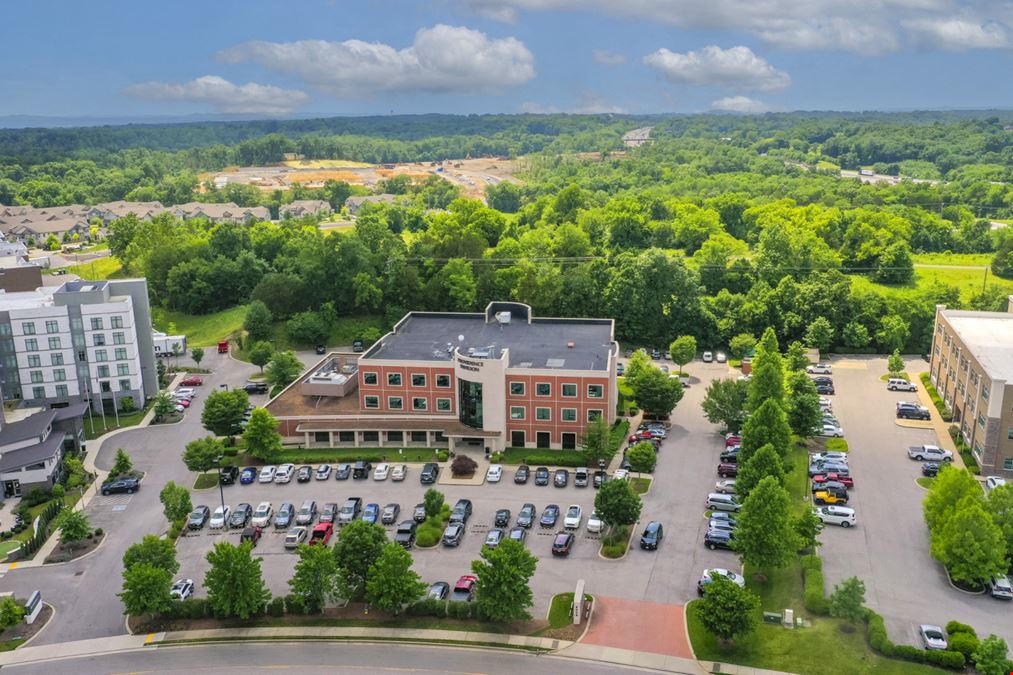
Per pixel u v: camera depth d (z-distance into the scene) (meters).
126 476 108.75
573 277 172.88
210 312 196.00
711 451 113.56
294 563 86.94
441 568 84.94
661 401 122.00
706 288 184.75
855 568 84.00
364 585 79.44
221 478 105.88
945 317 134.62
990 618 75.56
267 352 151.75
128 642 74.62
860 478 105.00
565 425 113.94
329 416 117.69
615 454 112.75
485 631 74.50
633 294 167.75
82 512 96.56
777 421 99.25
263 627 76.00
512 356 120.44
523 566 73.12
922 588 80.38
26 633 76.38
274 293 177.12
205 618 77.62
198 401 140.50
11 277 157.25
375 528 80.00
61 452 111.31
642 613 76.62
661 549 87.94
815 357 160.38
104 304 129.38
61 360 129.00
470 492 102.19
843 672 68.00
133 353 133.12
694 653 70.94
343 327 177.25
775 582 80.81
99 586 84.12
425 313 143.88
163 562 79.12
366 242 197.00
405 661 70.88
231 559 75.50
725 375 149.75
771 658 69.88
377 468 106.81
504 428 114.31
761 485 78.88
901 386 139.62
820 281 173.88
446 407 118.00
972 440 111.94
